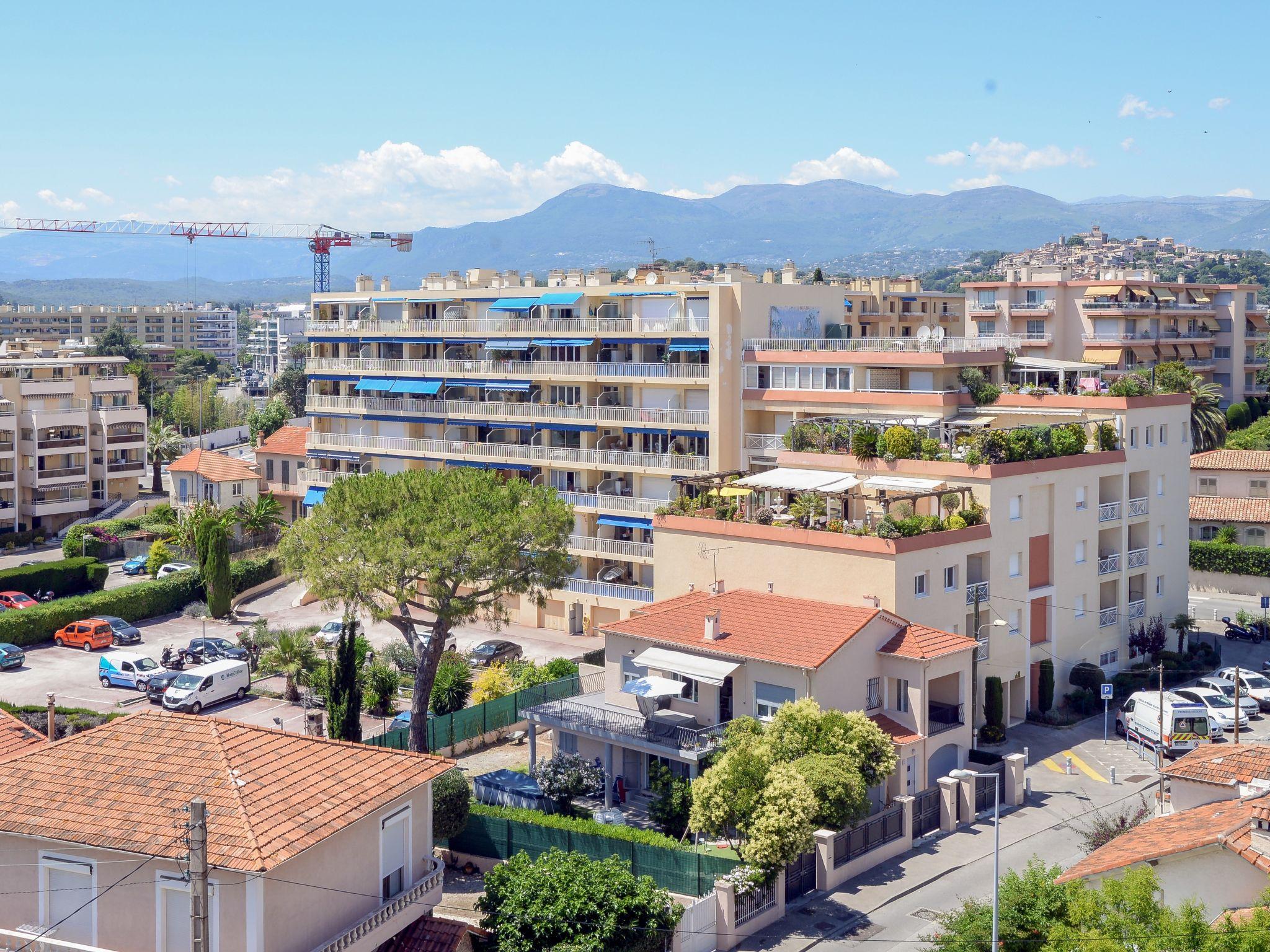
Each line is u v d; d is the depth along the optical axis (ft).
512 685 208.03
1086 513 222.69
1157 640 233.96
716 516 211.61
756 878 133.08
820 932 134.72
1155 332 415.03
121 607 269.23
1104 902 101.81
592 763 173.99
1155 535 242.58
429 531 162.61
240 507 325.83
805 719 154.10
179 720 113.50
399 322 312.91
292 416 589.73
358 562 165.89
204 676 214.28
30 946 99.40
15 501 373.20
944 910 139.95
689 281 289.94
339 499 169.58
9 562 341.21
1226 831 107.45
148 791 103.60
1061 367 244.22
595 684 199.31
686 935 125.70
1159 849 110.52
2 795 104.42
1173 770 132.16
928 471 207.10
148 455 421.18
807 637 171.32
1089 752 198.18
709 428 255.91
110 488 401.90
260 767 107.45
